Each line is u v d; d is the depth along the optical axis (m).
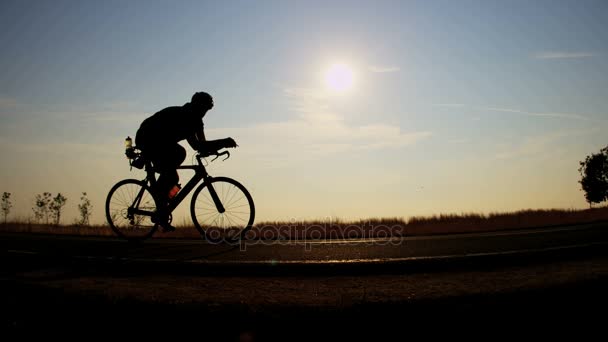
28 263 6.43
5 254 6.64
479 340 3.59
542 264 6.67
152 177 7.64
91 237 10.12
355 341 3.62
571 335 3.67
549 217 21.64
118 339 3.62
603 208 25.36
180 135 7.20
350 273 6.11
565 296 4.19
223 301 4.37
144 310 3.95
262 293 4.93
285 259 6.81
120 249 7.65
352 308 3.94
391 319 3.79
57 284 4.98
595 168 55.34
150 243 8.61
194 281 5.57
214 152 7.40
